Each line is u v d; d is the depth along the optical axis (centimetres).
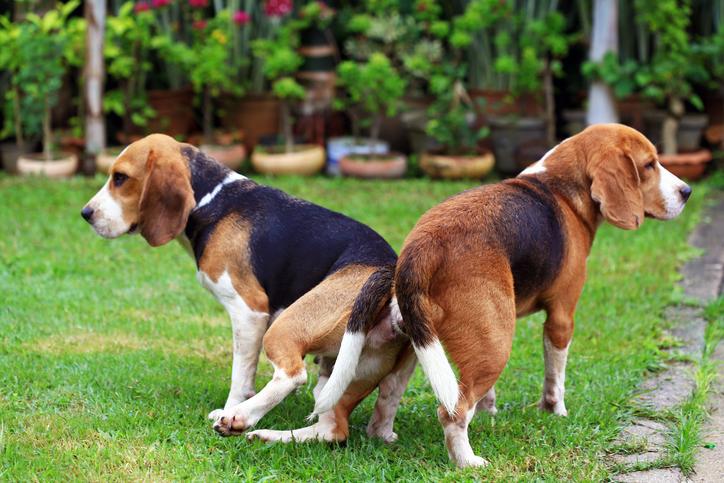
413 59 1091
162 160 493
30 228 873
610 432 486
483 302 427
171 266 785
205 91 1180
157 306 688
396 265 431
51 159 1086
